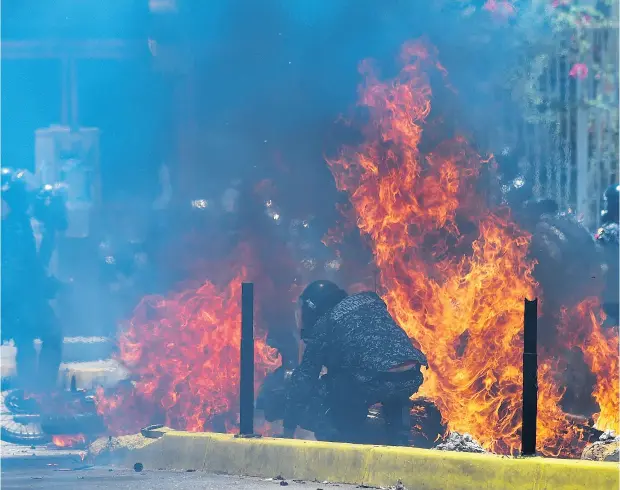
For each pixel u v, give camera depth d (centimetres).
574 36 8306
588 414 4994
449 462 3506
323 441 4106
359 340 4219
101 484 3825
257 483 3812
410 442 4281
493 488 3378
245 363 4200
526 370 3444
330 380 4338
